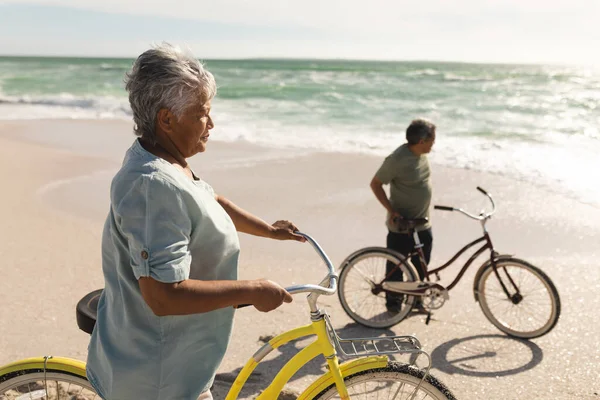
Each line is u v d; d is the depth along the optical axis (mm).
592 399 3797
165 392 2020
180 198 1804
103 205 8562
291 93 31891
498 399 3816
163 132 1924
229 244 2029
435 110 23609
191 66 1880
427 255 5141
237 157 12297
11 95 30047
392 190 5086
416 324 5000
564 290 5578
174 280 1751
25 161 11555
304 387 3916
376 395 2896
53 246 6773
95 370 2141
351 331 4891
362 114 21844
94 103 24219
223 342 2121
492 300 5402
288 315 5000
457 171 10797
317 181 10109
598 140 15141
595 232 7301
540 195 9031
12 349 4391
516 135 16188
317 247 2414
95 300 2582
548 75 69062
